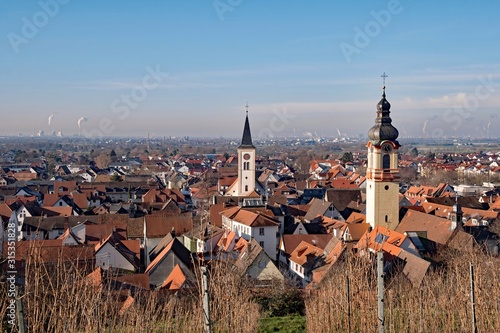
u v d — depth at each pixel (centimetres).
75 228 9781
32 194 15575
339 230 8862
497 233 8125
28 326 2583
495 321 3303
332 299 3506
